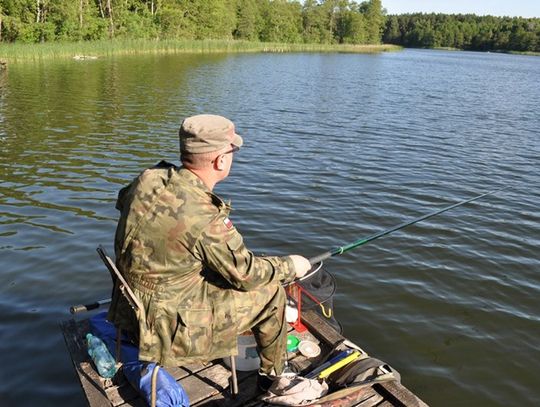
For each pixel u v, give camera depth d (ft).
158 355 8.41
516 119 57.88
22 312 15.93
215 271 8.41
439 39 428.15
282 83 87.10
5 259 19.16
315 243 21.88
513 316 16.99
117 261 8.65
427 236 22.91
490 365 14.60
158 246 8.09
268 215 24.71
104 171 31.12
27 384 13.01
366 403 9.84
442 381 13.88
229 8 222.48
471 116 59.11
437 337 15.74
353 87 86.84
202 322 8.48
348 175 32.27
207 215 8.09
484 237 23.12
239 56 157.89
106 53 129.49
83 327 11.65
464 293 18.26
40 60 106.22
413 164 35.70
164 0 185.16
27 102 56.49
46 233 21.53
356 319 16.43
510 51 406.21
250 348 10.40
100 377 10.03
